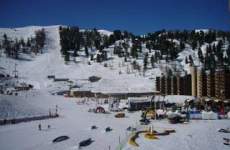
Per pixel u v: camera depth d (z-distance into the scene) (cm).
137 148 6297
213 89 15438
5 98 12225
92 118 10800
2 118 9844
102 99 17250
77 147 6322
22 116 10531
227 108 11831
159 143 6750
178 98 15475
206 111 10950
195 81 16638
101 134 7775
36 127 8788
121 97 18275
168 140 7056
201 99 13975
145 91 19725
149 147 6388
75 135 7638
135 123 9644
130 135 7612
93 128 8619
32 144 6681
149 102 13625
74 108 13588
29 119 10162
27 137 7388
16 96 13638
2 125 9044
